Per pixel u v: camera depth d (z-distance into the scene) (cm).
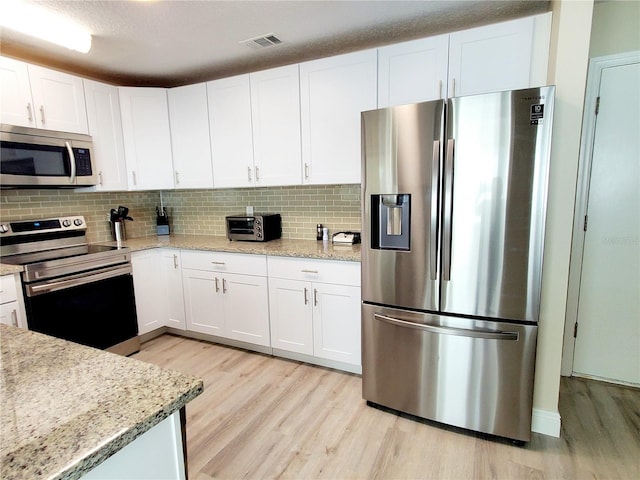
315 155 262
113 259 273
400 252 189
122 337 282
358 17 211
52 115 251
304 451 178
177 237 353
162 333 332
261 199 330
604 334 235
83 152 268
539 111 153
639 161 216
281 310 267
